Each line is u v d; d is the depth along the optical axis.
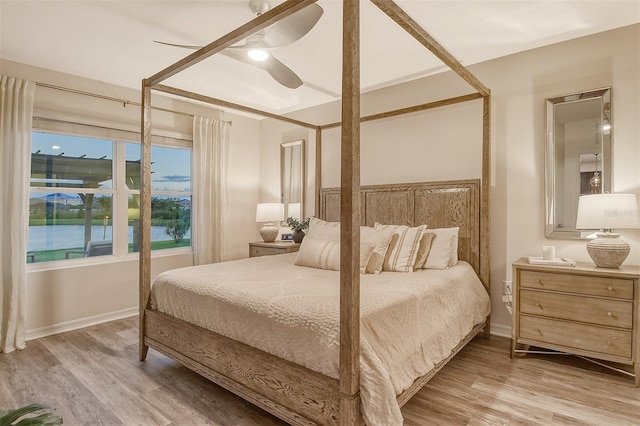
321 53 3.03
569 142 2.86
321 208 4.34
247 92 4.05
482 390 2.21
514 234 3.11
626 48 2.65
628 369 2.48
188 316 2.33
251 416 1.99
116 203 3.84
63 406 2.08
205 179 4.44
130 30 2.62
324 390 1.58
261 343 1.87
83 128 3.53
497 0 2.29
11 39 2.74
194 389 2.28
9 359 2.73
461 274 2.78
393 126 3.82
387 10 1.68
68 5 2.29
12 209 2.97
